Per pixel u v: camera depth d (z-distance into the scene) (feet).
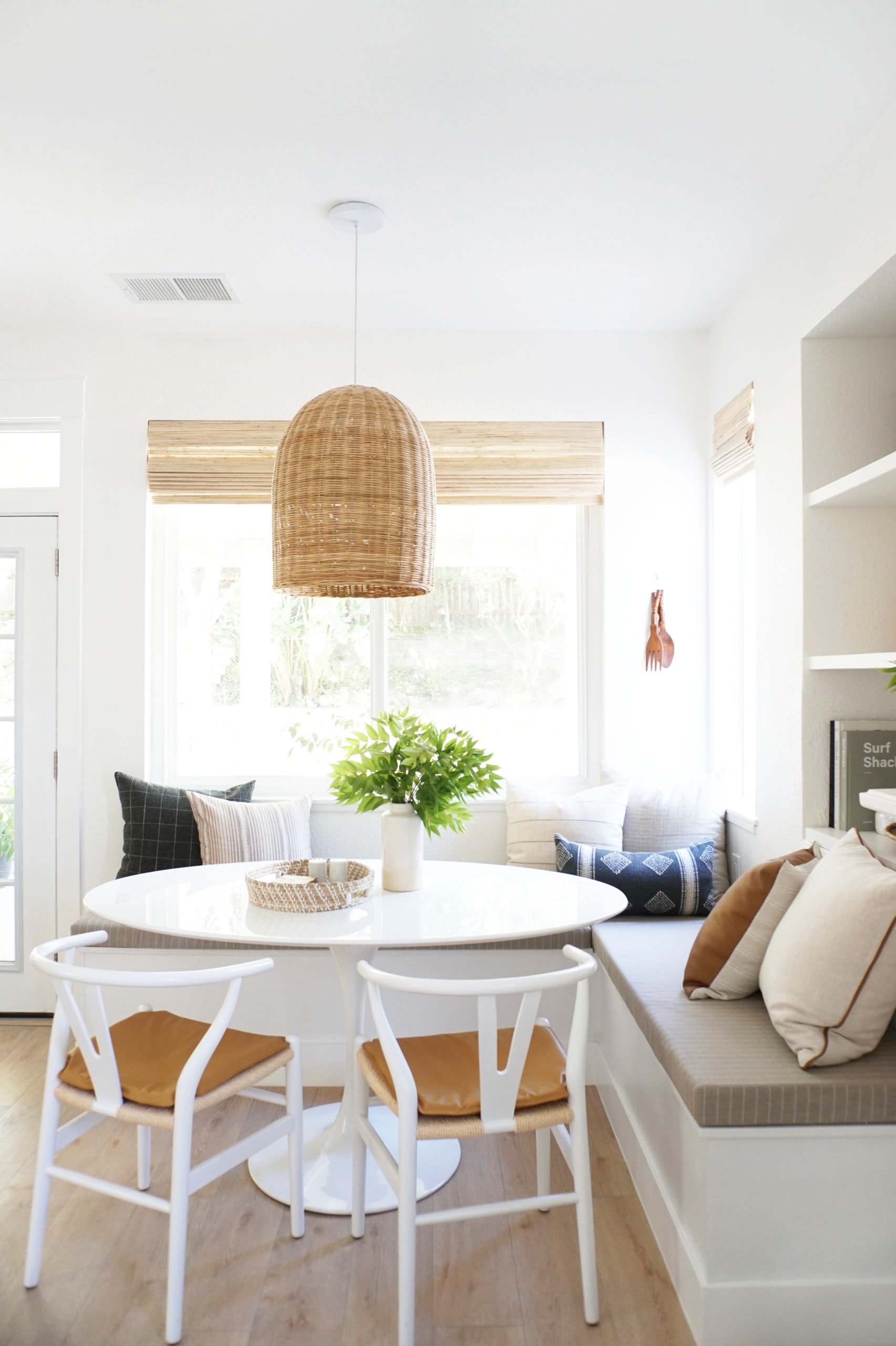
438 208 8.64
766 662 9.68
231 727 12.07
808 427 8.71
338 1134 8.15
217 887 8.28
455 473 11.76
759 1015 6.90
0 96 6.95
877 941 5.90
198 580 12.10
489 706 12.04
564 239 9.27
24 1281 6.42
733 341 10.78
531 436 11.73
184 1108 5.91
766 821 9.64
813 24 6.23
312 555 7.22
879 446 8.70
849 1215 5.82
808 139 7.56
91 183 8.19
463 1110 5.93
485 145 7.62
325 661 12.08
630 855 10.18
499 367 11.75
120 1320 6.06
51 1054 6.50
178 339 11.78
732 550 11.66
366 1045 6.86
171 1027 7.18
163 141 7.55
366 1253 6.78
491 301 10.80
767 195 8.43
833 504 8.54
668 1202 6.68
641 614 11.75
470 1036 7.00
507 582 12.08
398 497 7.29
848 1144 5.81
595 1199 7.57
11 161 7.83
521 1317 6.12
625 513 11.75
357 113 7.17
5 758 11.75
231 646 12.09
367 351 11.75
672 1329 6.01
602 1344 5.87
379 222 8.89
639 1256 6.79
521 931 6.84
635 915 10.09
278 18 6.14
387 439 7.28
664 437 11.77
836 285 8.00
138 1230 7.09
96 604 11.68
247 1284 6.43
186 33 6.28
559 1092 6.16
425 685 12.05
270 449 11.71
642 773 11.73
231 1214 7.29
